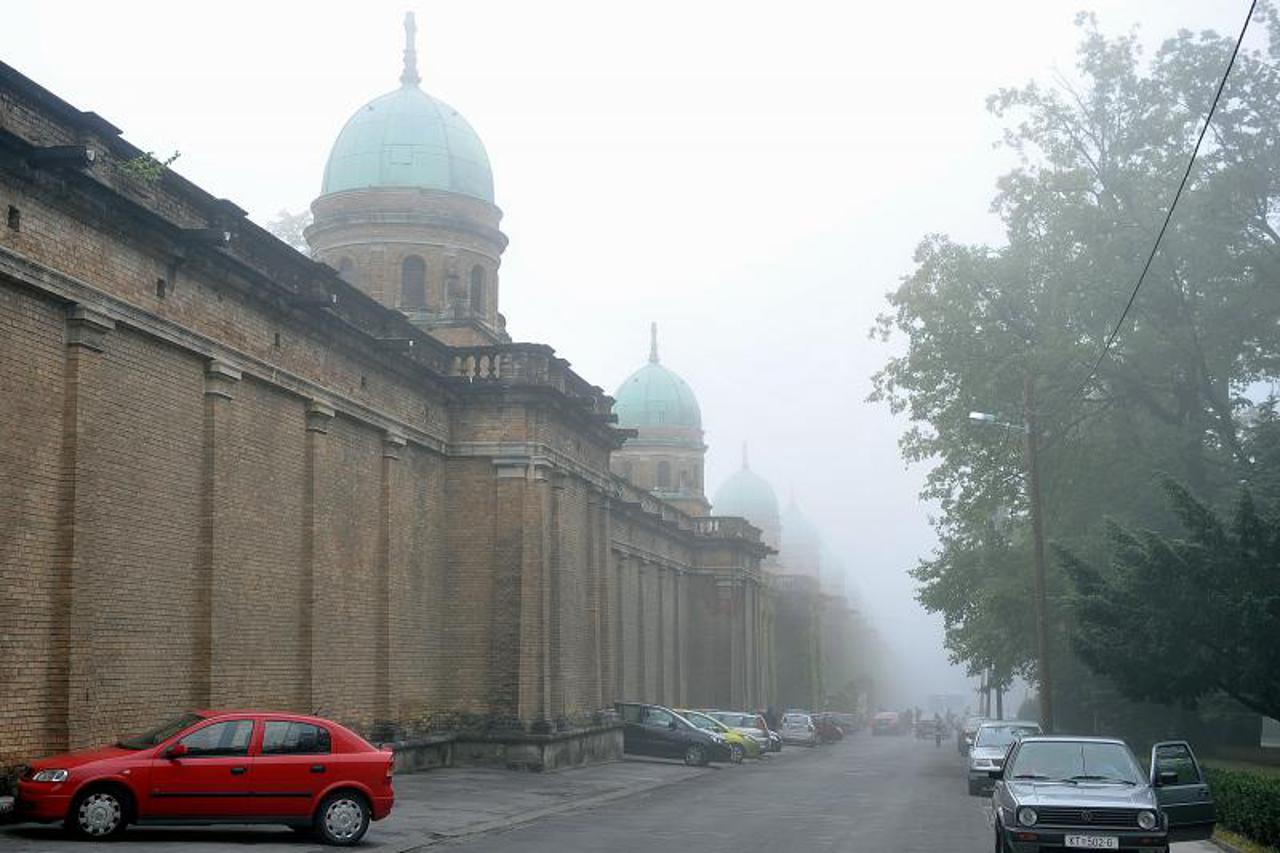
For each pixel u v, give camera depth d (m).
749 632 78.81
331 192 46.34
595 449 42.41
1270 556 30.50
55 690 19.89
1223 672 31.08
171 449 23.38
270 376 26.72
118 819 17.81
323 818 18.83
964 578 51.75
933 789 36.56
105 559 21.30
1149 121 46.03
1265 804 21.05
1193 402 46.94
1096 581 33.16
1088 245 46.44
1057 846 16.77
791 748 72.25
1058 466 48.31
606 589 43.31
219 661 24.48
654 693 65.94
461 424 37.03
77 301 20.33
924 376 49.34
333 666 29.69
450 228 45.47
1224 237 44.28
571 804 28.91
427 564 35.47
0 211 18.73
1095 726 52.38
